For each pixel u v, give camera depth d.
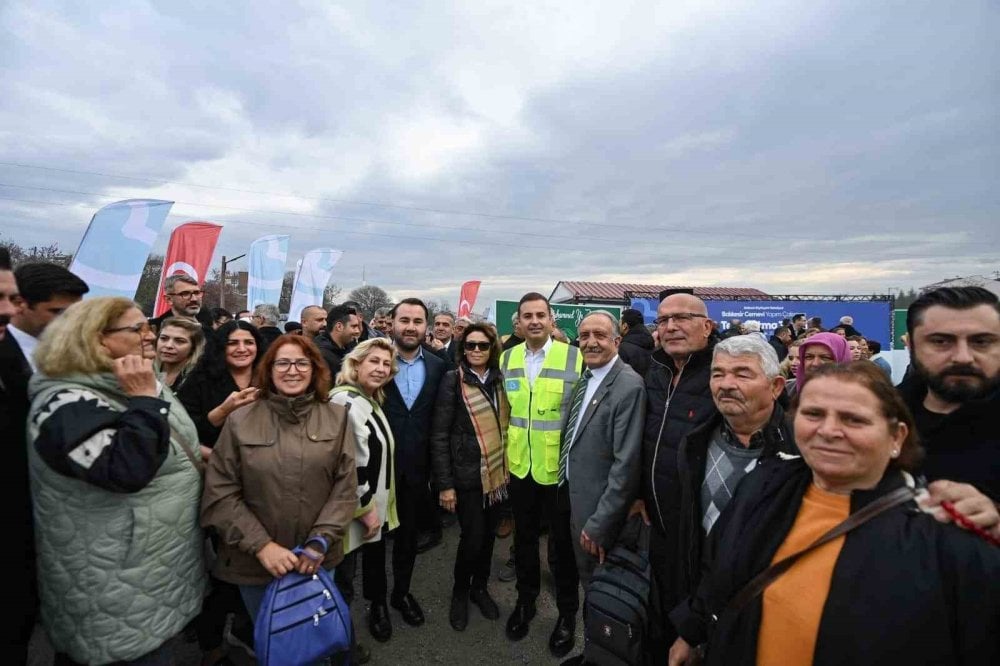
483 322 2.99
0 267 1.60
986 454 1.31
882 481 1.12
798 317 9.63
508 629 2.78
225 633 2.73
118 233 4.89
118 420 1.52
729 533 1.31
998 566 0.91
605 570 2.11
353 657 2.50
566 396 2.70
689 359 2.13
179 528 1.73
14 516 1.60
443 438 2.92
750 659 1.13
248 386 2.66
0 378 1.63
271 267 9.06
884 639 0.93
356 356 2.50
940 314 1.41
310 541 1.86
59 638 1.57
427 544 3.90
